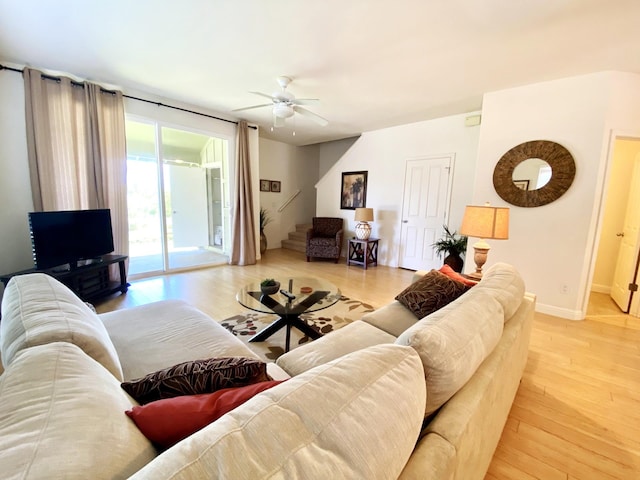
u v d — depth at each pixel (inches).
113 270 141.3
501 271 67.1
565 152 117.5
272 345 94.7
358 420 21.2
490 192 136.8
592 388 76.2
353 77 119.7
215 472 16.9
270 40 93.4
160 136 157.3
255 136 203.0
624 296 129.9
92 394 25.2
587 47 93.3
